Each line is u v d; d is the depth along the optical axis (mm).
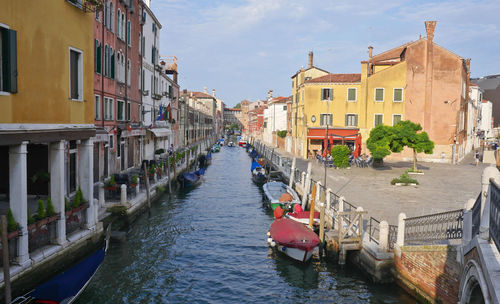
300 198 23266
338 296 11055
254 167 35562
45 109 10445
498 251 5707
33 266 9570
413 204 17406
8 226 9031
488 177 6656
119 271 12555
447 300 8773
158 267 13148
